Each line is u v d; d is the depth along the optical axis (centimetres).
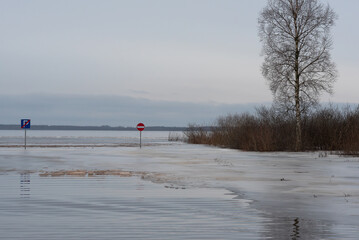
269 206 1178
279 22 4300
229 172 2086
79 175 1939
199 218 1024
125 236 856
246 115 5031
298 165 2539
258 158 3139
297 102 4231
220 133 5612
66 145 5106
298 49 4281
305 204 1210
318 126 4503
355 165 2544
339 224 960
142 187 1552
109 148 4469
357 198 1317
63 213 1084
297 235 861
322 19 4206
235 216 1047
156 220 1003
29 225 952
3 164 2456
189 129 6431
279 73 4225
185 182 1698
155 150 4112
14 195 1368
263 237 848
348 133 4128
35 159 2814
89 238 841
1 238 839
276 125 4522
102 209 1137
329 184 1656
